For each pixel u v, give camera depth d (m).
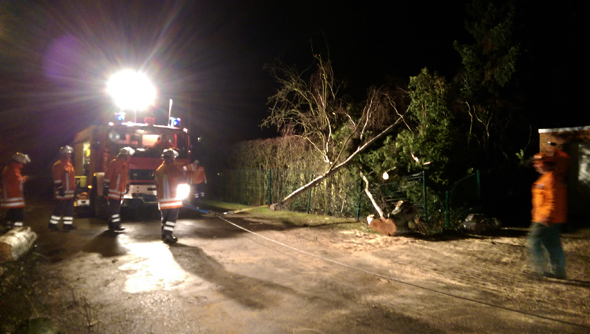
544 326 4.18
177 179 8.43
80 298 4.98
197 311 4.64
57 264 6.49
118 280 5.72
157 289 5.36
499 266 6.32
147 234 9.23
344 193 11.77
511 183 11.61
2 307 4.22
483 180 11.08
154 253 7.33
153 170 11.89
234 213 13.03
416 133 10.70
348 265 6.59
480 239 8.20
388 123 12.12
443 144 9.64
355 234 9.12
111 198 9.50
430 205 9.55
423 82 10.21
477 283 5.57
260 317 4.49
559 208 5.53
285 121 13.67
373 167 11.05
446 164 9.72
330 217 11.63
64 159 9.68
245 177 16.34
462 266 6.39
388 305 4.83
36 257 6.52
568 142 10.21
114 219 9.49
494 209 11.11
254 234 9.25
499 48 11.76
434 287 5.45
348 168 11.59
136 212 13.21
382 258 7.00
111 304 4.82
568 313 4.48
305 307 4.78
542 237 5.65
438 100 9.95
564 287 5.28
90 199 12.55
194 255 7.23
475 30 12.24
